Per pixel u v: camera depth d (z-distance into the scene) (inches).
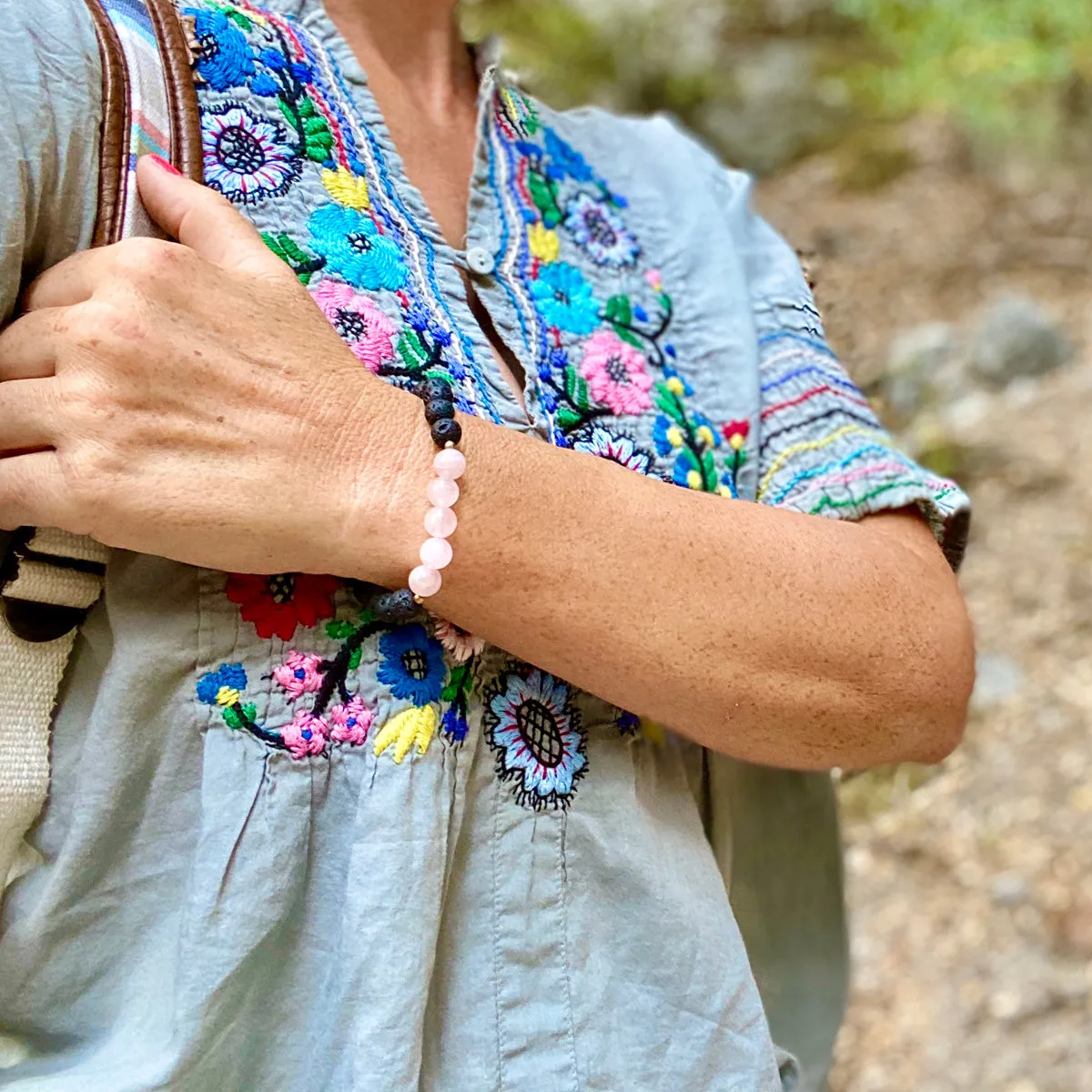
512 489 25.6
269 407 24.1
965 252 147.6
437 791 25.4
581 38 189.9
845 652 28.5
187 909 24.5
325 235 27.2
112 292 23.3
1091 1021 73.8
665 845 28.6
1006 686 96.8
